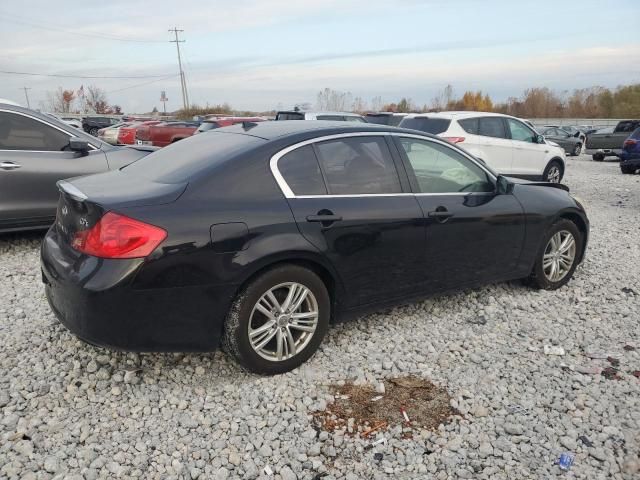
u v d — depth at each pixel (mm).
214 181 3258
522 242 4684
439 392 3340
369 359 3707
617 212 9633
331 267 3551
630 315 4574
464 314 4508
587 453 2809
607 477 2648
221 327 3236
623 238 7406
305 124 3971
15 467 2604
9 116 5816
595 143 23844
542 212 4781
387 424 3016
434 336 4094
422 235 3973
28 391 3234
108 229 2959
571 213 5105
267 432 2926
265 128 3893
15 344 3785
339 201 3604
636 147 15898
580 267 5867
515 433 2955
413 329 4199
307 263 3504
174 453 2752
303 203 3447
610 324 4391
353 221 3607
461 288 4391
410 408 3166
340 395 3281
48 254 3383
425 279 4105
